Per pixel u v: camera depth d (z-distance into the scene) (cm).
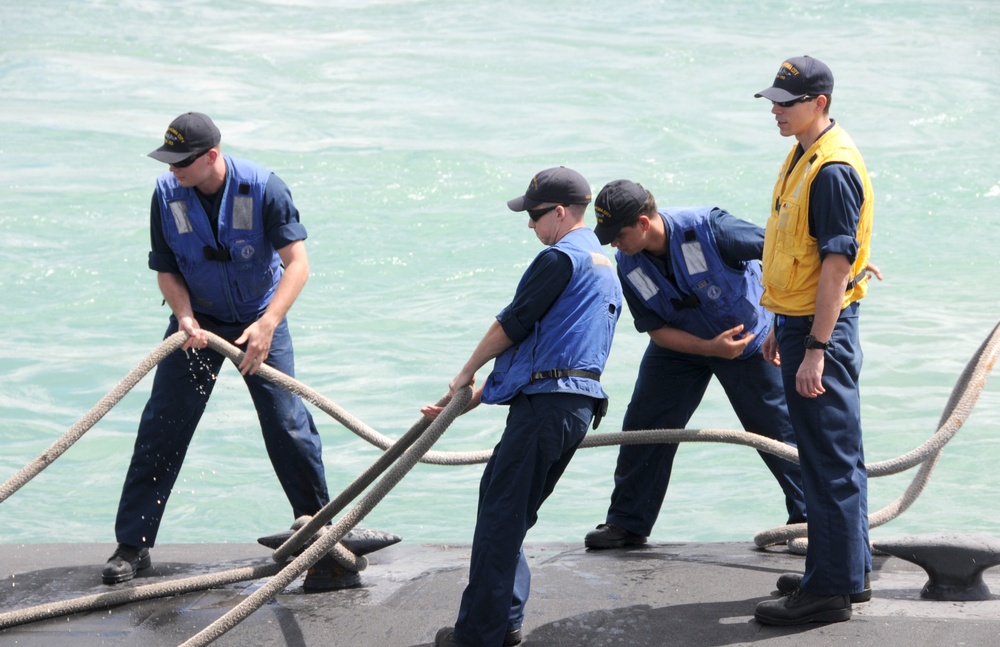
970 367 971
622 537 1048
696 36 4388
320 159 3028
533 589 923
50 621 900
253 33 4434
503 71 3925
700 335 976
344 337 2002
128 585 976
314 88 3728
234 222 934
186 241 938
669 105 3541
